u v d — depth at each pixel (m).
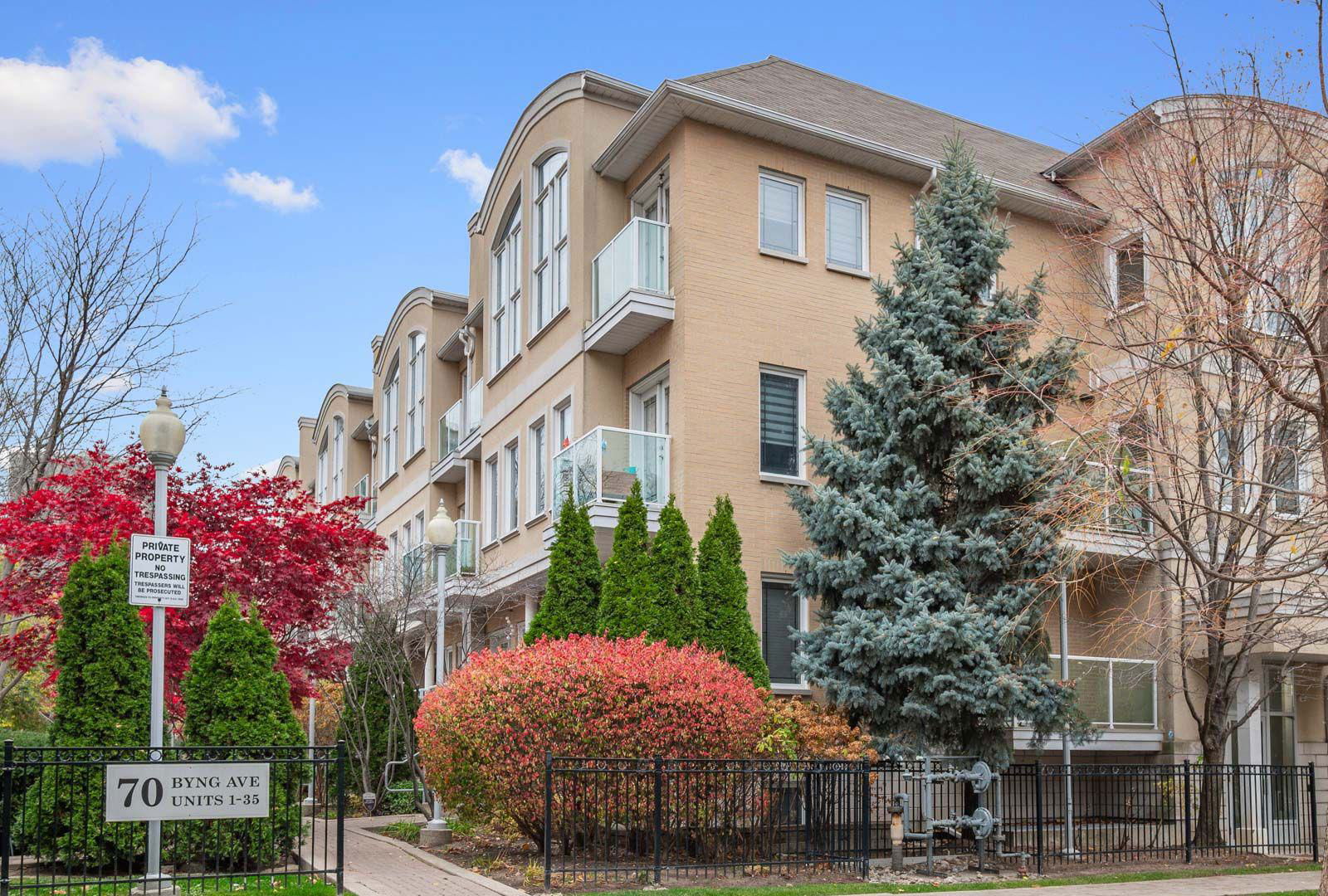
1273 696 19.98
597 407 19.95
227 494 15.98
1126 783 18.64
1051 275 19.98
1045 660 15.96
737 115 18.73
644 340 19.55
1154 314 14.73
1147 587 19.14
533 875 12.24
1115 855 16.08
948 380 15.73
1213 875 14.46
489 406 24.77
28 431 17.02
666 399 19.28
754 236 19.11
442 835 15.37
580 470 18.67
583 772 11.86
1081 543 15.86
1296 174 13.69
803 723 14.84
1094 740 17.00
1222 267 11.75
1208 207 11.62
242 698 12.66
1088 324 14.90
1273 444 15.26
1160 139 14.75
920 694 15.29
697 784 12.94
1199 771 16.77
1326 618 14.77
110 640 12.36
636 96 21.22
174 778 10.16
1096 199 19.91
